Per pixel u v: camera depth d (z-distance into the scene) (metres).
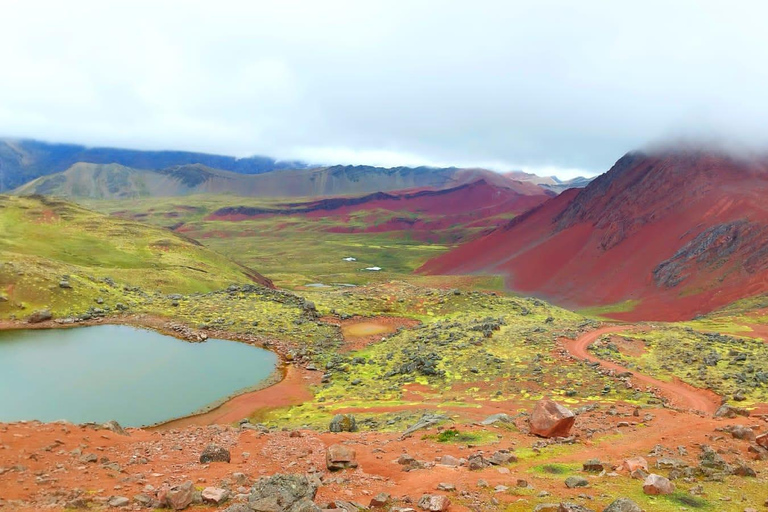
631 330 88.19
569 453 27.91
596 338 80.44
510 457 26.41
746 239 175.88
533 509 18.17
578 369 64.38
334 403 60.19
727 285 160.75
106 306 108.88
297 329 98.50
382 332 98.00
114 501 18.39
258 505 17.02
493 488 20.94
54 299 106.06
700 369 64.12
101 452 26.27
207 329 97.62
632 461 23.73
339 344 91.12
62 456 24.16
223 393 66.56
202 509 18.27
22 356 78.62
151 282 143.38
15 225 190.38
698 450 27.72
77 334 93.00
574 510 16.81
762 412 45.78
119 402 61.47
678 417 37.91
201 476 23.17
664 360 69.38
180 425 55.69
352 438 34.03
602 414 41.03
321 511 16.58
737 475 22.61
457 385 61.81
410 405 54.50
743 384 57.66
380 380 69.25
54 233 189.50
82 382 68.00
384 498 19.14
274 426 51.12
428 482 22.20
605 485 21.14
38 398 61.19
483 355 71.69
